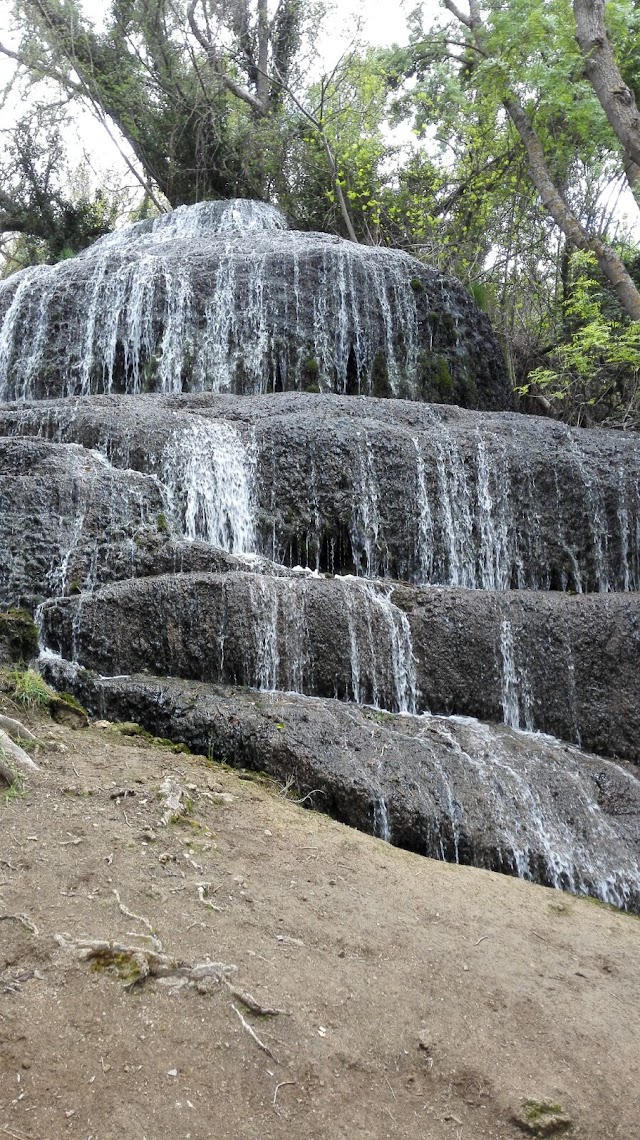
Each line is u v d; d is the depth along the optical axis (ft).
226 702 16.43
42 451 21.99
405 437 26.37
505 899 12.62
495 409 40.60
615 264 37.73
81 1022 8.06
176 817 11.92
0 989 8.24
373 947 10.25
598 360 42.73
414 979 9.80
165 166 67.87
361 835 13.71
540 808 16.53
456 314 40.06
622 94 33.58
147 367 36.14
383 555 25.02
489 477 26.48
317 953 9.82
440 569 25.59
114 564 19.47
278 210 61.87
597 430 30.09
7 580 18.75
